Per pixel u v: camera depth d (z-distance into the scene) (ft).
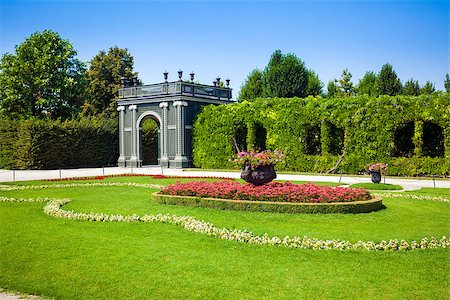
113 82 183.11
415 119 90.68
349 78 175.42
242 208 43.16
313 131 107.34
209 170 111.45
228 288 23.40
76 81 149.38
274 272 25.73
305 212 41.52
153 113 125.59
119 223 39.27
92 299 22.31
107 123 139.03
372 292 22.71
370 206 42.91
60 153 125.18
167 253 29.66
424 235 33.73
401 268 26.27
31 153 120.06
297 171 103.35
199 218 40.34
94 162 134.31
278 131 105.81
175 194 48.39
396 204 48.08
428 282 24.00
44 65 142.82
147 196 55.31
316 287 23.43
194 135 121.08
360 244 30.63
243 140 118.62
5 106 142.51
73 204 50.06
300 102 103.35
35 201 53.26
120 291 23.22
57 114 150.41
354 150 96.22
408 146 97.30
